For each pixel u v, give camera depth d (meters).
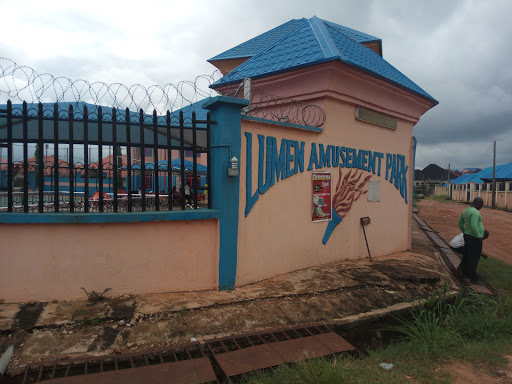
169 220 4.34
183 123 4.51
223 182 4.57
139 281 4.29
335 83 5.99
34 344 3.22
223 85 7.11
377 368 3.45
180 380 2.88
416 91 7.59
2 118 4.15
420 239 10.65
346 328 4.27
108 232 4.12
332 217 6.39
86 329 3.51
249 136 4.92
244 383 3.00
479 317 4.95
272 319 4.09
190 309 4.04
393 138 7.95
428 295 5.52
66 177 5.85
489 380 3.39
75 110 4.54
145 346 3.34
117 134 4.61
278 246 5.47
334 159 6.35
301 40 7.08
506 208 28.50
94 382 2.78
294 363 3.26
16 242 3.95
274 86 6.59
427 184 89.50
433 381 3.29
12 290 3.95
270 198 5.30
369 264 6.66
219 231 4.60
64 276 4.03
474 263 6.84
